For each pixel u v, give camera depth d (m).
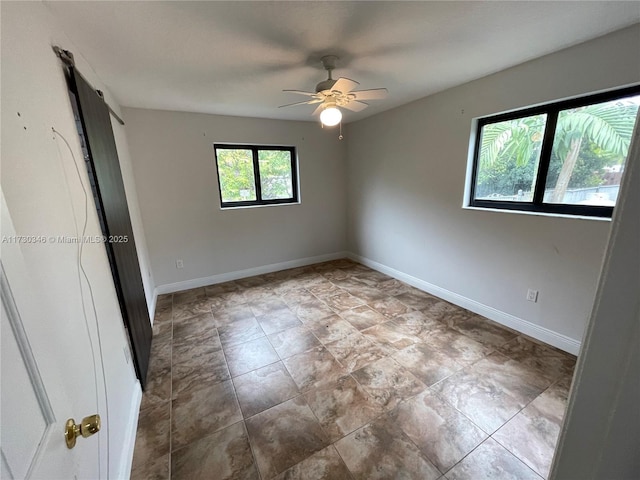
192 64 2.03
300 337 2.50
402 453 1.42
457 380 1.91
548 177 2.25
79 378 0.99
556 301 2.22
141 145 3.17
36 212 0.90
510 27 1.66
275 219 4.20
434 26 1.63
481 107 2.52
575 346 2.14
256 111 3.39
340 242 4.85
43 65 1.16
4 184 0.76
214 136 3.55
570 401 0.43
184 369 2.11
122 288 1.75
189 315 2.96
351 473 1.34
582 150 2.04
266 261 4.24
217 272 3.88
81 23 1.45
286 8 1.42
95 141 1.65
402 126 3.39
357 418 1.64
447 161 2.92
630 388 0.36
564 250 2.12
